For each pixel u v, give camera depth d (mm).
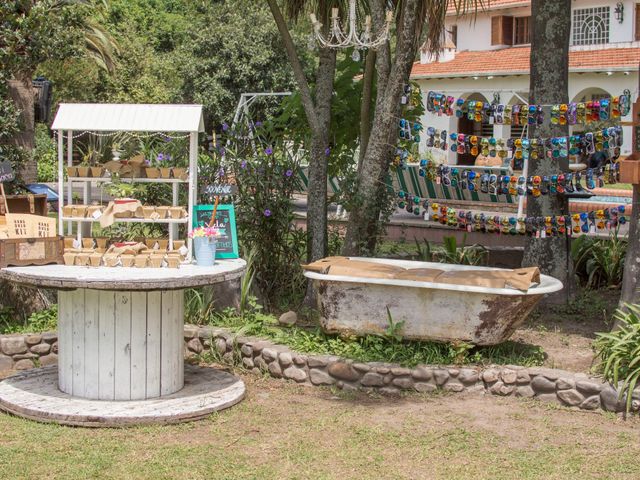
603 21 22125
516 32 24078
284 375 6047
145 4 34938
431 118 23938
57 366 6234
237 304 7203
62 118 5531
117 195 5836
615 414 5277
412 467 4445
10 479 4207
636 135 6453
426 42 9734
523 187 7188
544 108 7285
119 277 5027
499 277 5977
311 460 4531
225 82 27094
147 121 5520
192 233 5617
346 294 6121
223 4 27500
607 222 6965
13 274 5148
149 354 5410
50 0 7203
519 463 4500
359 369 5793
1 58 6914
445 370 5727
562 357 6273
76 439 4832
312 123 7828
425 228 12062
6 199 6117
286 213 7914
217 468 4395
